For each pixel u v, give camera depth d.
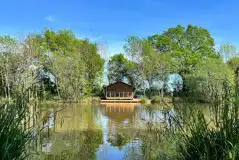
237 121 2.97
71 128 10.43
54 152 6.44
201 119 3.45
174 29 40.31
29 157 4.48
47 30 36.16
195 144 3.31
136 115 16.11
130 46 39.31
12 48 20.67
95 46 39.78
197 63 35.72
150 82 35.69
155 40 41.88
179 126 4.10
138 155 6.21
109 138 8.58
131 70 39.59
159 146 6.46
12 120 3.09
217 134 3.14
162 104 7.37
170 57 36.88
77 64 32.25
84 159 6.05
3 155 2.81
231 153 2.73
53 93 26.50
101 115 16.52
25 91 3.91
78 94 28.31
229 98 3.16
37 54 26.80
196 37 39.31
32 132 4.17
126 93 36.53
